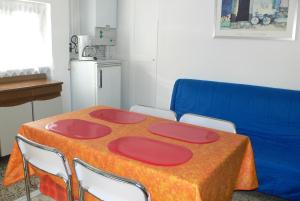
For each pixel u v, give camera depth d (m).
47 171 1.60
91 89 3.79
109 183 1.28
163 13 3.76
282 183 2.26
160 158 1.42
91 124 1.91
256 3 3.04
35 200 2.32
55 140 1.69
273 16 2.97
